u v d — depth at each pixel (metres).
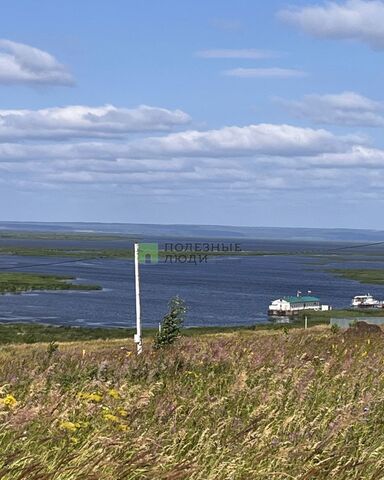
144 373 12.30
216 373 12.21
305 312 120.19
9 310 118.31
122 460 6.61
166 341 21.20
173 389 10.33
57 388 9.34
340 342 16.39
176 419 8.45
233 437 7.49
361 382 10.83
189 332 82.75
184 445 7.46
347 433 8.12
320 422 8.44
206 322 106.38
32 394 9.11
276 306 118.62
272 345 15.52
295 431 8.05
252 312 123.44
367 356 13.52
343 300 149.38
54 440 7.10
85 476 6.11
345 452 7.49
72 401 8.51
